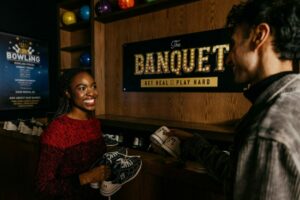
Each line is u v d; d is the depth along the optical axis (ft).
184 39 6.63
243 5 2.00
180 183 3.92
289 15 1.69
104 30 8.56
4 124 7.72
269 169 1.44
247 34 1.91
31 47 9.87
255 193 1.49
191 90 6.59
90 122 3.97
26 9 9.73
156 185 4.19
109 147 5.59
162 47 7.10
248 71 1.95
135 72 7.80
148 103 7.58
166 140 3.93
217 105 6.19
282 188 1.41
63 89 3.92
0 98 8.96
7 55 9.10
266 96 1.73
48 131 3.55
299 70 2.02
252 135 1.57
